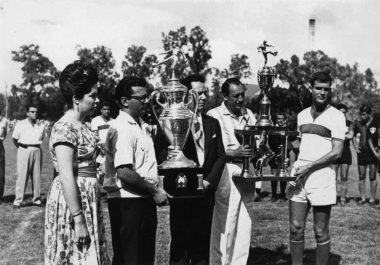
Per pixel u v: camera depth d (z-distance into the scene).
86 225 3.12
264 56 4.31
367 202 9.97
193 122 4.08
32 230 6.79
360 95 64.75
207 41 56.94
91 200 3.19
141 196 3.54
